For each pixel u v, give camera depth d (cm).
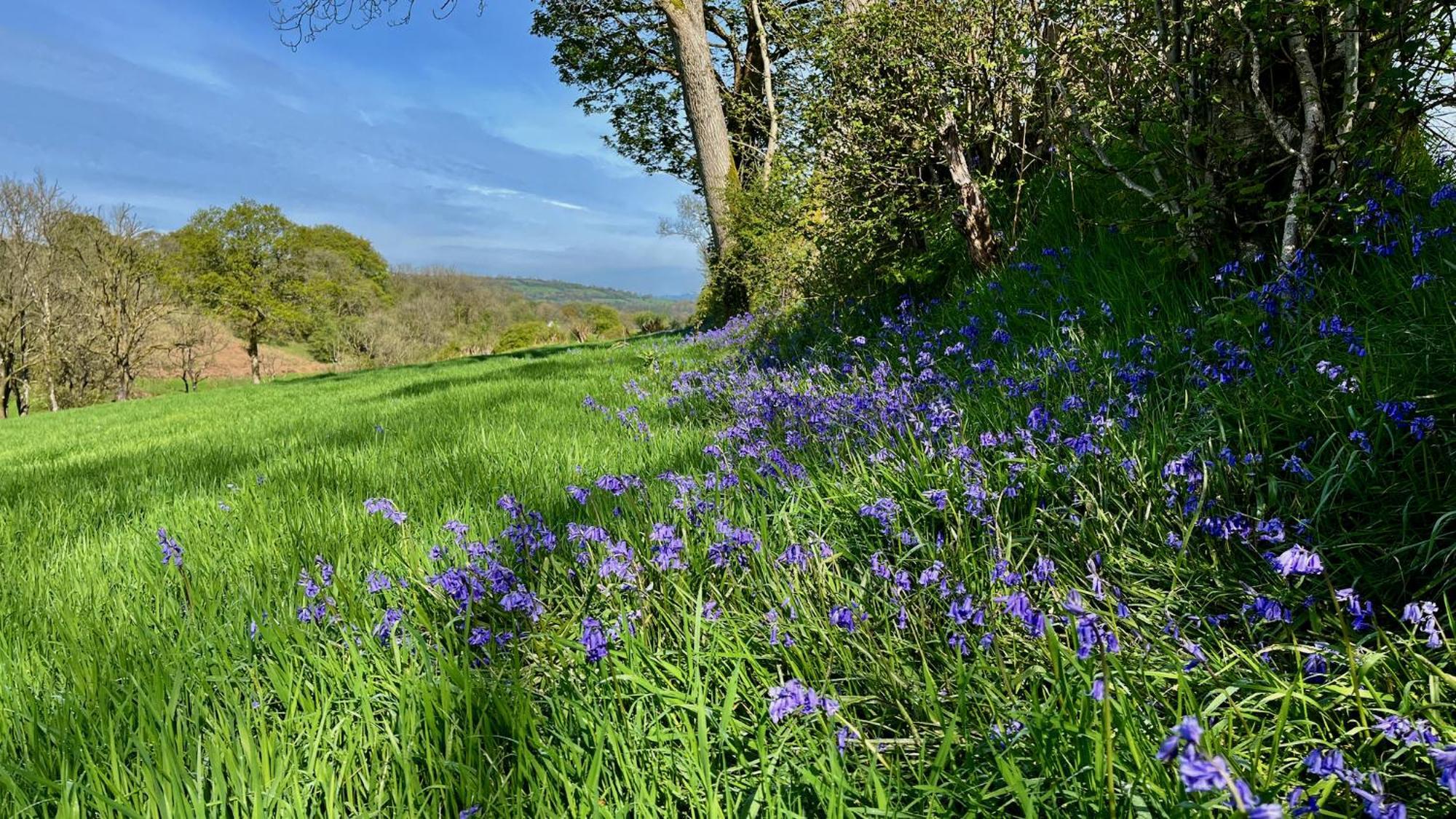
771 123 1570
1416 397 201
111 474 544
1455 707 124
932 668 163
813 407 371
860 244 677
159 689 165
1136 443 232
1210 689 141
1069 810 117
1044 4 476
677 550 202
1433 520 172
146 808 131
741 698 158
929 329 516
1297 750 125
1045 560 170
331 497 359
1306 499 191
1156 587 183
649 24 2241
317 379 2769
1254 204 345
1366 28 280
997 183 636
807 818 125
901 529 214
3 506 443
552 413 580
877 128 609
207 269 5544
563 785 132
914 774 130
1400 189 305
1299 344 270
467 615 178
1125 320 375
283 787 137
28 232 4275
